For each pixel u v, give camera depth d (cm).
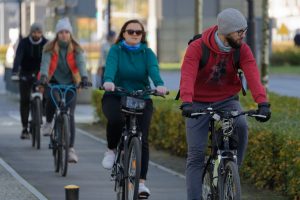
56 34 2066
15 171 2036
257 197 1672
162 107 2448
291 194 1580
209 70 1308
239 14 1255
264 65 2825
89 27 11812
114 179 1605
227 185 1238
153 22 10362
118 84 1584
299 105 2442
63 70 2069
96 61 10112
